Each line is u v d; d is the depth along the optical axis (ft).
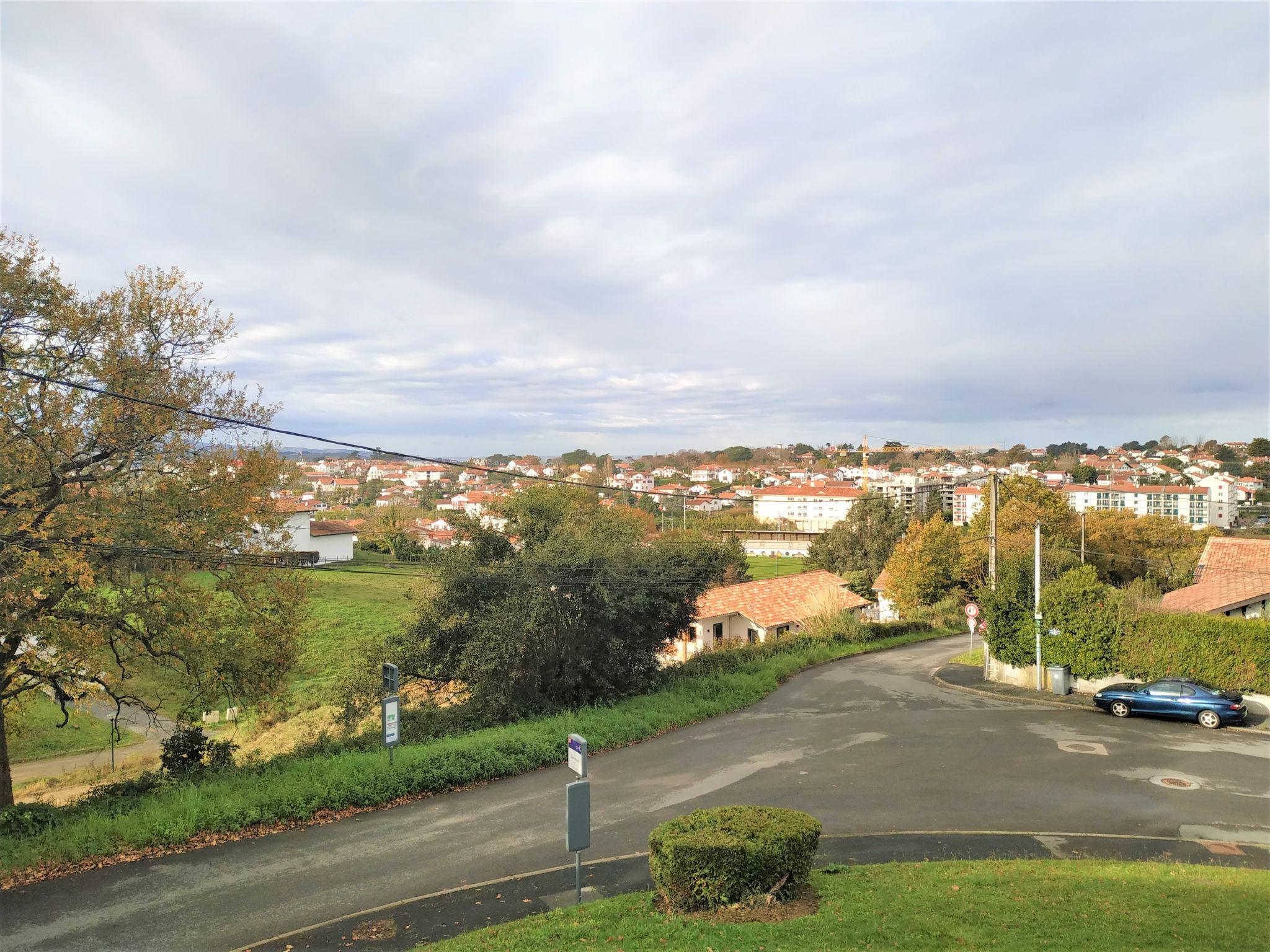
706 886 33.06
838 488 504.43
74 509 53.78
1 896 37.99
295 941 33.27
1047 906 32.32
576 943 29.53
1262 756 63.10
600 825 48.44
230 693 64.69
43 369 55.83
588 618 80.74
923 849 43.60
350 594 196.03
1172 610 90.17
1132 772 58.59
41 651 59.82
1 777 56.18
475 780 58.49
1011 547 173.47
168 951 32.37
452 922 35.06
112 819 46.80
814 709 86.22
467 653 74.38
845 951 27.43
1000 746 67.26
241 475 63.00
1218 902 32.71
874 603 206.69
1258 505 471.21
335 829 48.19
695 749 68.33
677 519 372.38
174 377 60.75
